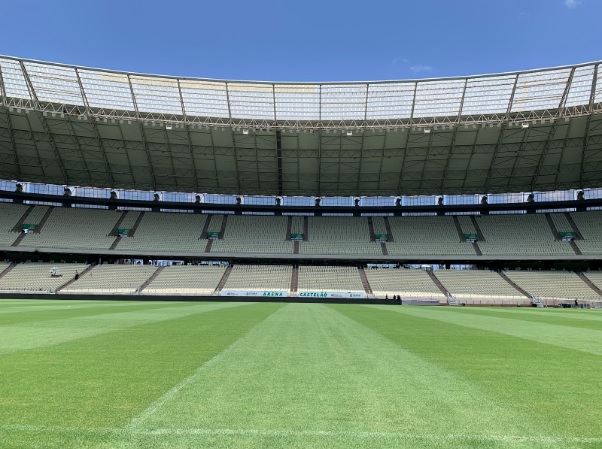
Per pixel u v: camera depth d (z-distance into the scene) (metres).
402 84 38.41
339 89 39.19
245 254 49.34
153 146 44.94
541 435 4.05
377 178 49.28
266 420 4.35
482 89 37.84
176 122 40.03
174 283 45.19
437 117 39.75
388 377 6.33
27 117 41.09
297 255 49.44
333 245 51.09
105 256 50.47
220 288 44.69
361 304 37.09
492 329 13.95
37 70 36.41
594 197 48.59
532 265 49.94
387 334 11.91
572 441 3.91
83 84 37.84
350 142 44.16
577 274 45.47
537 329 14.26
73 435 3.90
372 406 4.88
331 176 49.22
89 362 7.19
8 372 6.39
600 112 36.06
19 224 49.00
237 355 7.99
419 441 3.85
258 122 41.09
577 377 6.48
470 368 7.11
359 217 54.97
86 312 19.64
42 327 12.70
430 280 46.72
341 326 14.05
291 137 43.66
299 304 32.91
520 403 5.07
